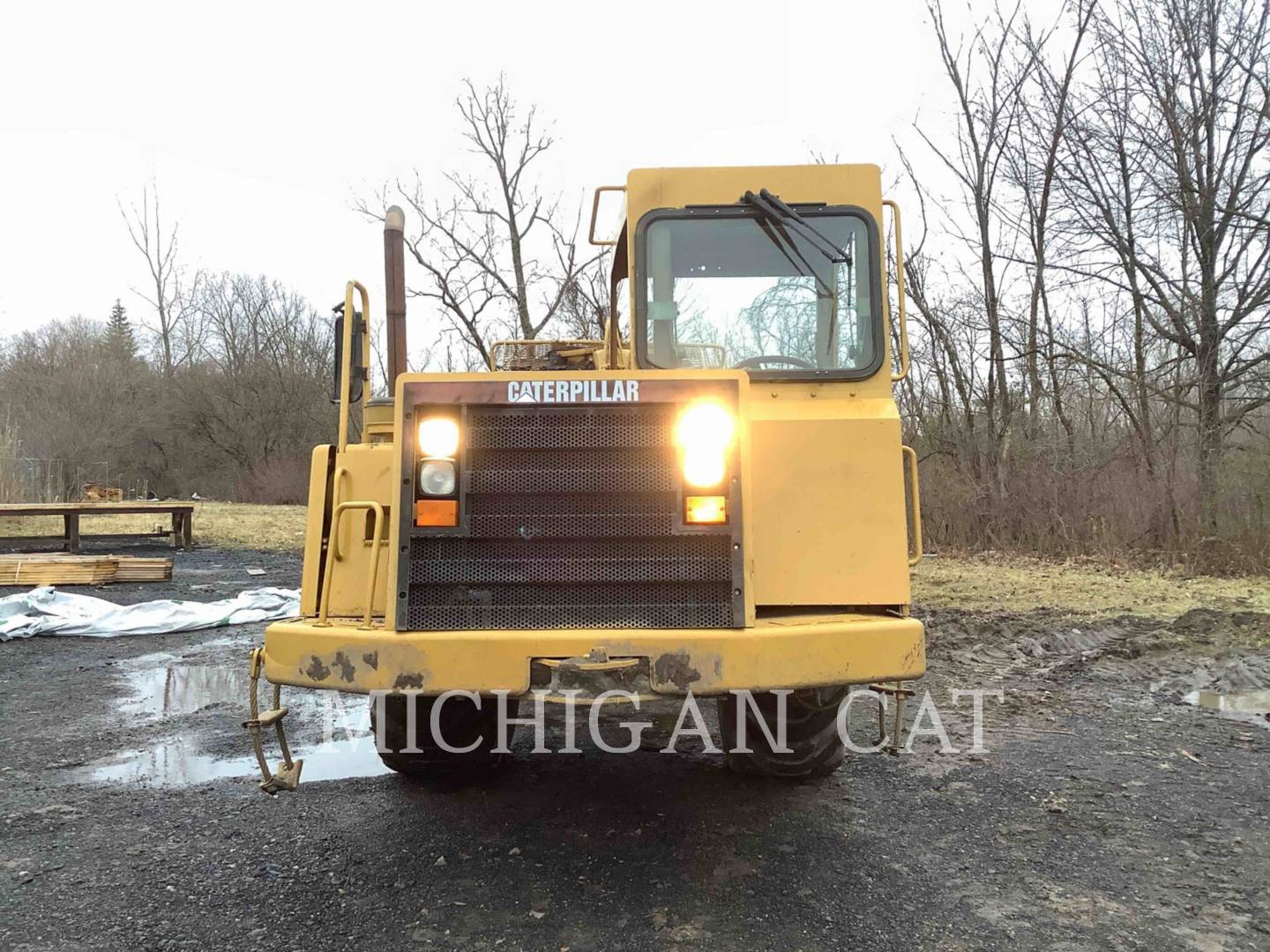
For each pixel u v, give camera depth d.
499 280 18.84
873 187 3.91
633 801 3.96
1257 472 11.73
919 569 11.69
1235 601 8.60
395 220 4.37
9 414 31.95
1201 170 13.02
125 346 50.12
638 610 3.07
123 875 3.22
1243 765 4.34
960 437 15.08
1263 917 2.83
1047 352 14.40
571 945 2.73
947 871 3.21
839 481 3.47
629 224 3.93
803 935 2.77
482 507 3.09
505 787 4.16
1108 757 4.50
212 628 8.63
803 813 3.80
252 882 3.16
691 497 3.08
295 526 22.05
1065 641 7.23
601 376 3.11
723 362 3.87
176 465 45.78
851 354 3.81
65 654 7.38
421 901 3.02
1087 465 13.38
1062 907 2.92
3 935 2.78
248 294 47.09
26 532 20.36
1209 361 12.61
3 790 4.14
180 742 4.93
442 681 2.96
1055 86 14.02
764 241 3.90
